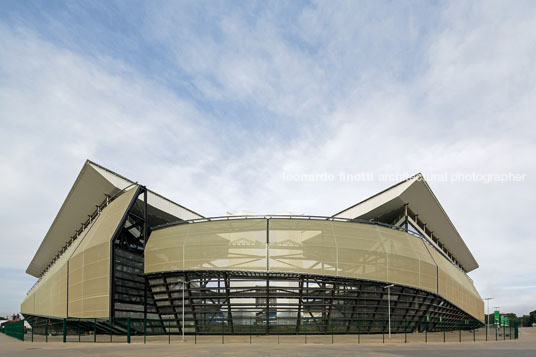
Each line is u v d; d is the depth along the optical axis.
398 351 26.81
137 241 53.69
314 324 46.91
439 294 55.56
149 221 59.94
